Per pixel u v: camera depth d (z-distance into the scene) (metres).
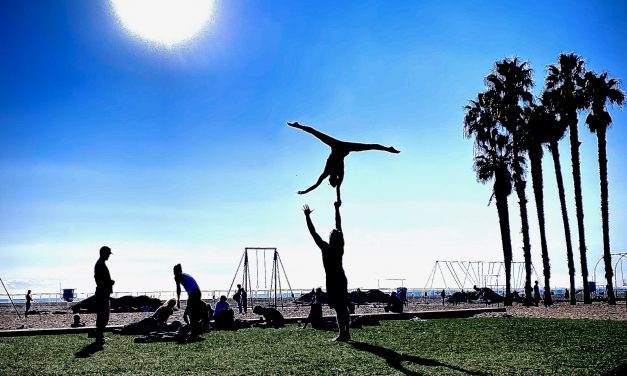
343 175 10.77
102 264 10.47
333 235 10.67
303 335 11.90
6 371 6.93
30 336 12.50
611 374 6.66
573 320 16.41
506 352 8.59
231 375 6.56
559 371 6.71
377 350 8.88
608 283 33.22
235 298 29.83
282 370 6.89
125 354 8.62
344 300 10.59
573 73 34.81
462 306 37.41
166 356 8.32
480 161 37.06
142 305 37.47
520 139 35.06
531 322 15.52
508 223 36.06
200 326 12.70
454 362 7.49
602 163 34.31
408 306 37.75
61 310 39.41
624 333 11.77
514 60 35.75
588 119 34.91
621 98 33.78
